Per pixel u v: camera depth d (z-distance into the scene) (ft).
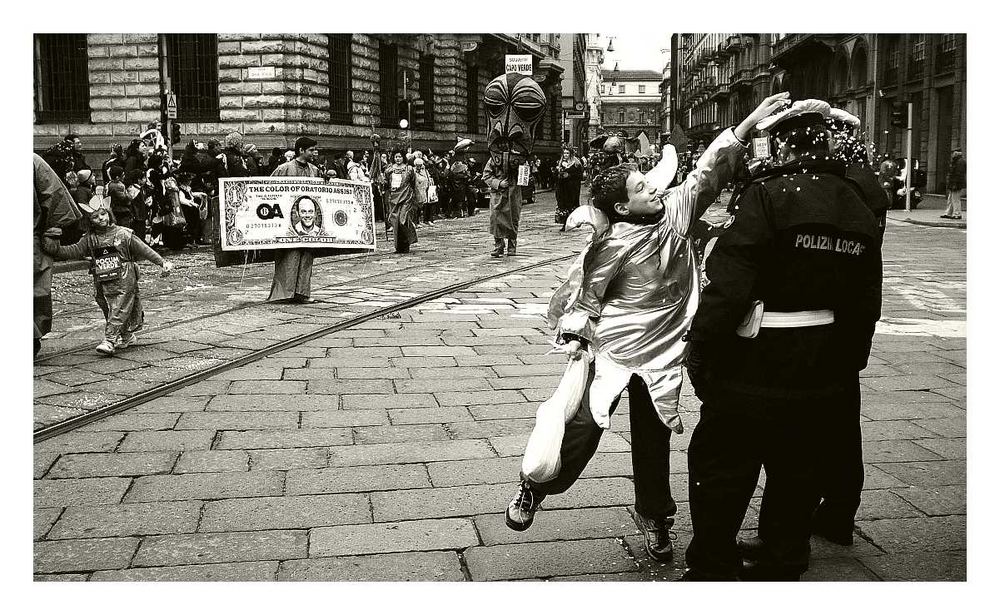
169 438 14.70
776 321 9.00
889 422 15.70
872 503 12.05
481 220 76.07
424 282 33.96
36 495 12.25
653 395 10.11
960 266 39.42
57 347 21.49
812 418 9.11
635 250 10.03
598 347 10.29
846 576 10.07
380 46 84.33
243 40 65.05
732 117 200.23
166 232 46.09
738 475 9.34
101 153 67.87
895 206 85.81
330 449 14.24
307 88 66.90
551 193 134.00
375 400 17.07
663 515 10.50
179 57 67.00
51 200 18.33
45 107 69.36
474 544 10.87
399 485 12.71
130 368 19.27
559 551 10.72
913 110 104.06
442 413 16.24
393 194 46.29
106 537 11.00
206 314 26.07
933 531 11.21
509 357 20.92
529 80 43.01
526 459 9.95
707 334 8.88
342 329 24.32
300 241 28.55
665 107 357.00
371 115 80.18
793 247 8.80
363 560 10.43
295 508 11.90
